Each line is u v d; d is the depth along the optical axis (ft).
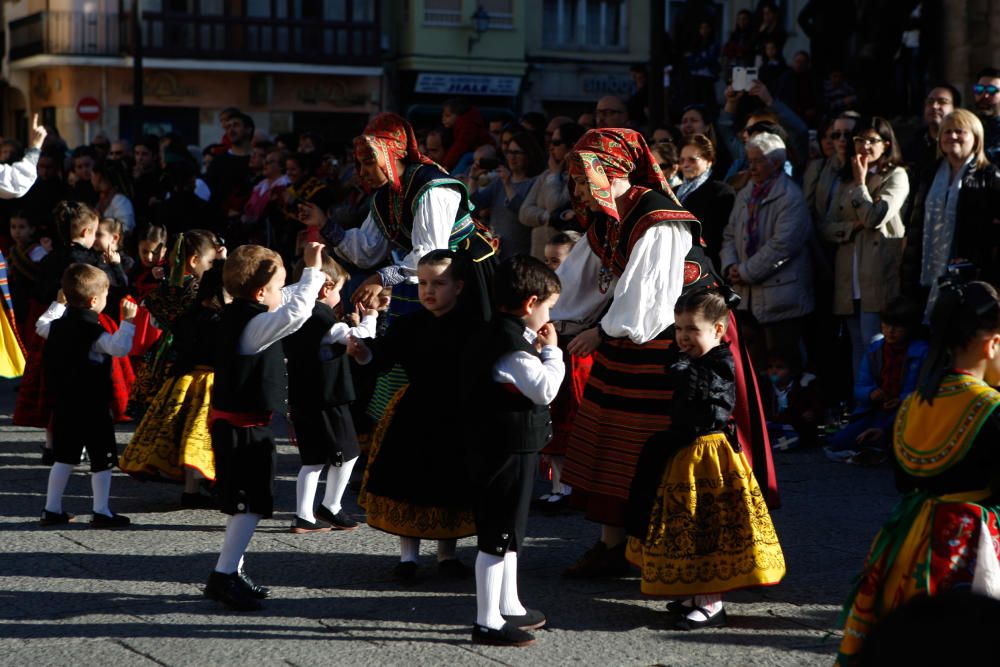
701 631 15.65
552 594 17.26
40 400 25.99
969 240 25.05
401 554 18.37
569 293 18.93
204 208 40.22
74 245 31.91
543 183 31.12
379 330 21.86
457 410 17.44
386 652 14.74
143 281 32.99
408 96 111.75
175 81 108.99
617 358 17.53
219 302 22.38
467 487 17.52
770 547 15.81
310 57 109.70
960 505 12.07
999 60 37.19
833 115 32.81
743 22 49.60
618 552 18.12
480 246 20.95
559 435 22.04
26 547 19.63
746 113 35.17
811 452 27.89
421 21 108.47
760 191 28.78
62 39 105.91
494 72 109.40
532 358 14.98
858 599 12.64
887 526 12.58
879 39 40.01
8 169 27.32
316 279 16.85
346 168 38.96
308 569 18.42
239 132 44.98
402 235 20.86
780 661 14.56
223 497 16.60
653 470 16.25
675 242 17.13
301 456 20.79
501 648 14.93
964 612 4.39
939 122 28.58
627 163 17.35
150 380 24.57
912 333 25.91
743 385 17.17
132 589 17.33
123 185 41.22
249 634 15.38
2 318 27.55
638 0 110.73
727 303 17.39
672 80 48.21
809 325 30.17
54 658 14.44
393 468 17.65
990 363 12.20
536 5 109.60
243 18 108.27
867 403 26.37
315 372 20.38
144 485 24.88
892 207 27.40
